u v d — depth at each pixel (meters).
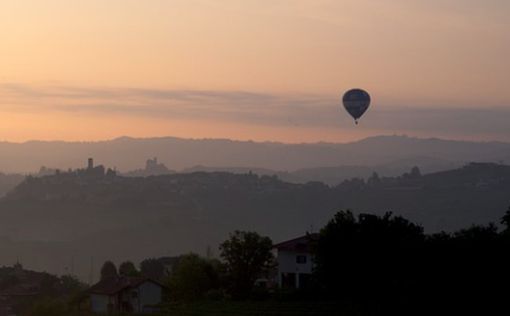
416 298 87.31
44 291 170.00
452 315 85.25
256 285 128.75
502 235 89.38
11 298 163.62
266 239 122.62
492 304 83.88
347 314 92.62
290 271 124.38
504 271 84.00
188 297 125.69
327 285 98.06
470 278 84.69
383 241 93.25
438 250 87.69
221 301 113.56
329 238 95.38
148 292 139.00
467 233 91.81
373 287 94.06
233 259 121.12
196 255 133.38
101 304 140.38
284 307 101.69
